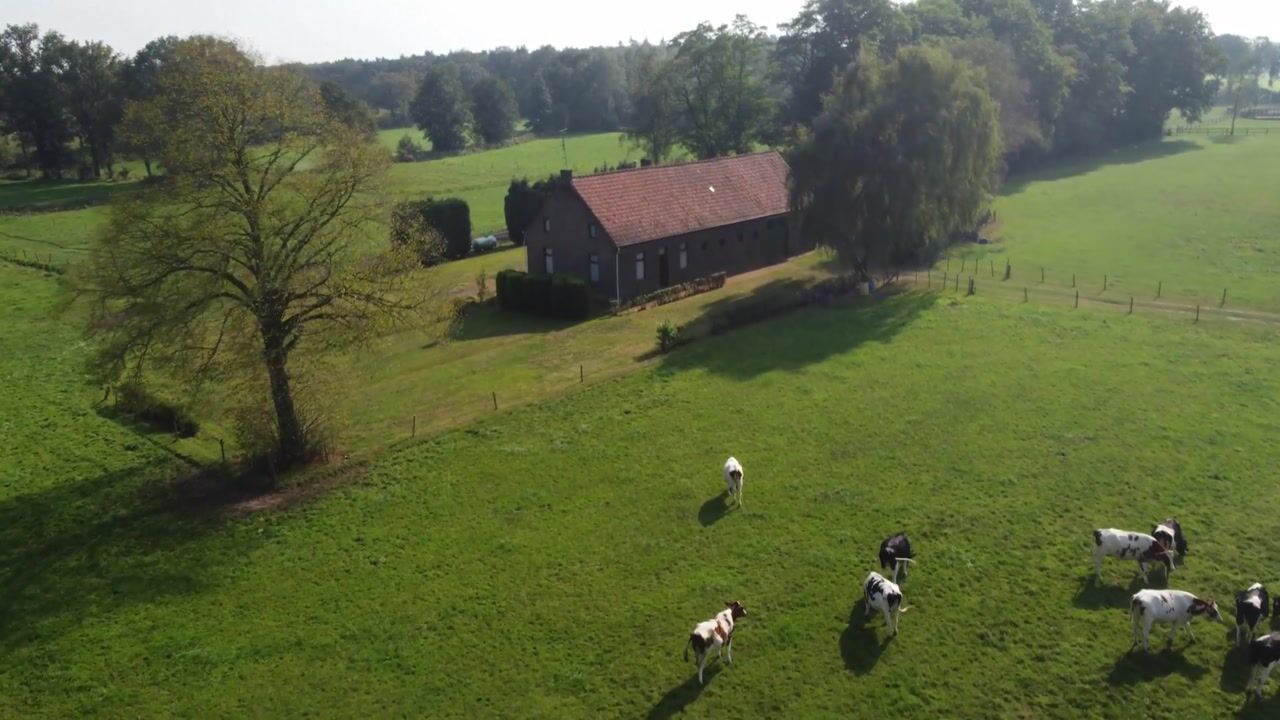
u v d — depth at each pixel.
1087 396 38.06
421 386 44.59
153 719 21.84
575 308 55.34
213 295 32.56
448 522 30.47
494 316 57.72
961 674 21.83
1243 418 34.97
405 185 38.50
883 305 53.53
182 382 34.78
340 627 25.06
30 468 36.75
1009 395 38.66
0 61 134.62
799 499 30.73
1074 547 26.89
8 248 85.75
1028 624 23.48
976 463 32.53
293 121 33.94
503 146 176.88
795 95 96.44
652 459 34.38
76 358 51.19
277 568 28.28
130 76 135.25
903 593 25.02
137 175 143.62
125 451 38.25
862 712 20.80
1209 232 69.19
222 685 22.94
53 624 25.89
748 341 47.81
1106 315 49.47
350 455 36.22
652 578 26.56
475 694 22.14
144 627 25.56
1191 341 44.41
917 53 54.31
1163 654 22.11
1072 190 91.56
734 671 22.39
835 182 54.69
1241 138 124.25
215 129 32.16
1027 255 65.56
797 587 25.67
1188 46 121.69
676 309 56.00
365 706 21.95
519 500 31.69
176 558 29.17
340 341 34.25
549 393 41.72
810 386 40.94
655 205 60.81
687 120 104.25
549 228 60.84
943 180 54.66
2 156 149.88
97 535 30.95
